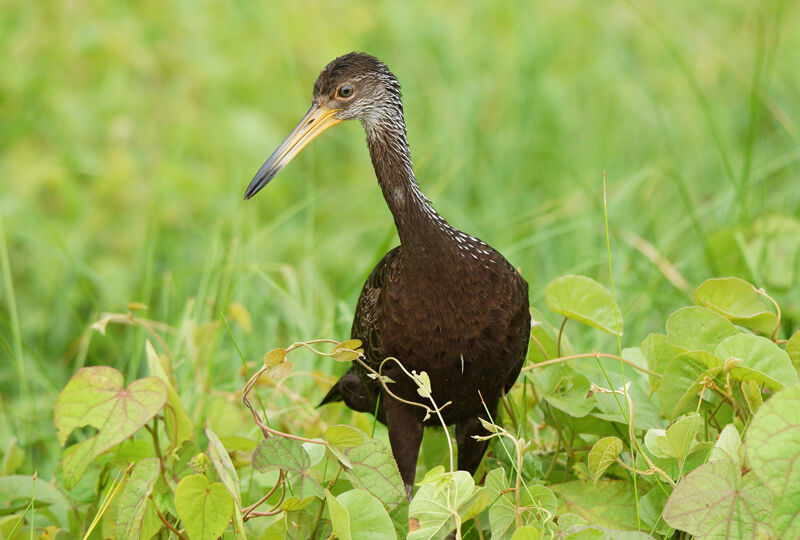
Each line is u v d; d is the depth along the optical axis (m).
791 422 4.93
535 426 7.68
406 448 7.25
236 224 10.69
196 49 15.61
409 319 6.88
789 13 18.72
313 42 16.19
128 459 6.93
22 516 6.48
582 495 6.43
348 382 7.85
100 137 14.02
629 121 15.64
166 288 10.32
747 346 6.16
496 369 6.99
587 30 17.66
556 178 13.98
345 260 12.62
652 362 6.93
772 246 10.19
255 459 5.76
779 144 14.88
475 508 5.82
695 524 5.38
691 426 5.90
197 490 5.58
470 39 16.61
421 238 6.84
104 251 12.55
